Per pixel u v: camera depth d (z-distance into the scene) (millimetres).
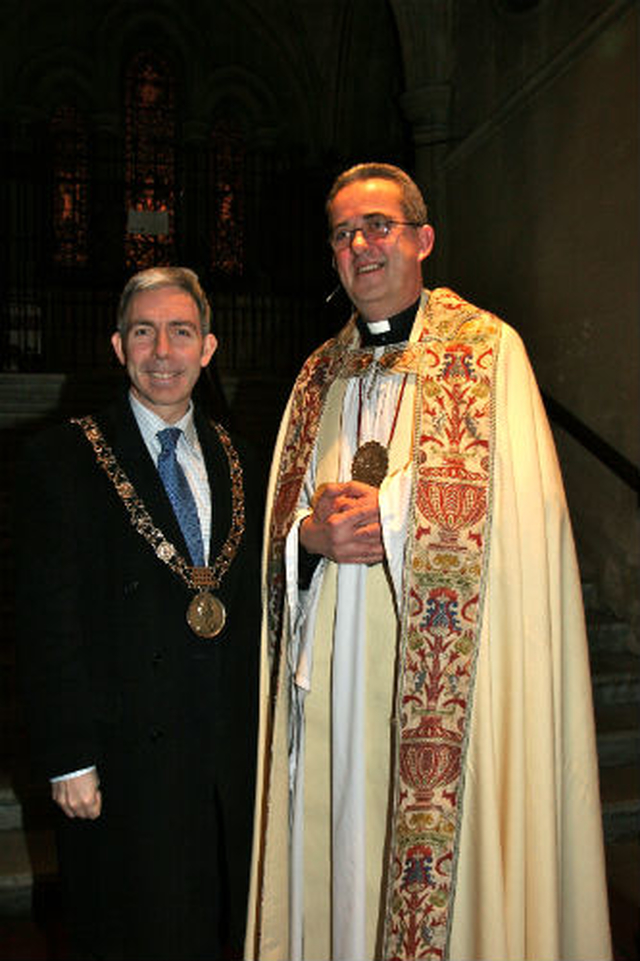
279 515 2180
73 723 1766
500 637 1953
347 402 2217
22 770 3383
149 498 1949
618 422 4773
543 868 1903
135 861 1815
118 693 1855
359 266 2105
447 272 6922
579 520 5238
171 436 2023
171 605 1916
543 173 5477
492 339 2131
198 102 10742
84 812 1766
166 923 1812
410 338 2193
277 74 10906
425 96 6852
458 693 1939
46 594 1814
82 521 1905
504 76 6008
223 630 1977
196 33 10703
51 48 10281
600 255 4879
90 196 10359
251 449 2271
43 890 2857
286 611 2076
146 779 1833
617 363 4758
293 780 2109
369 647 2059
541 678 1927
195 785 1889
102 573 1905
